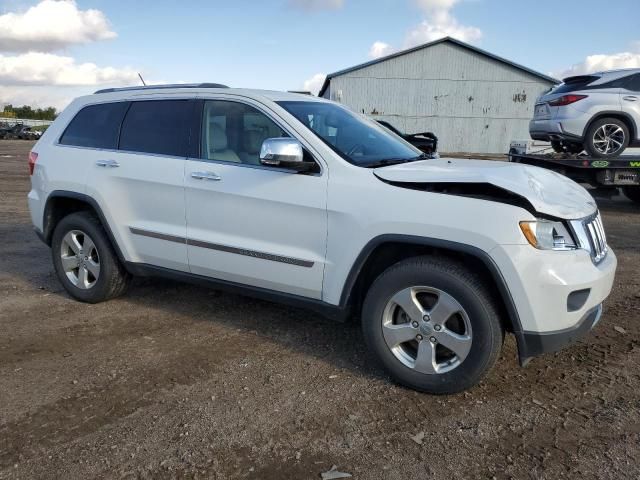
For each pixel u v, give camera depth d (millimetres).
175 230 4172
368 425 2980
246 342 4059
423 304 3293
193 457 2699
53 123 5102
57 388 3363
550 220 3037
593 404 3178
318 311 3650
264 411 3115
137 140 4441
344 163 3500
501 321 3145
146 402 3205
